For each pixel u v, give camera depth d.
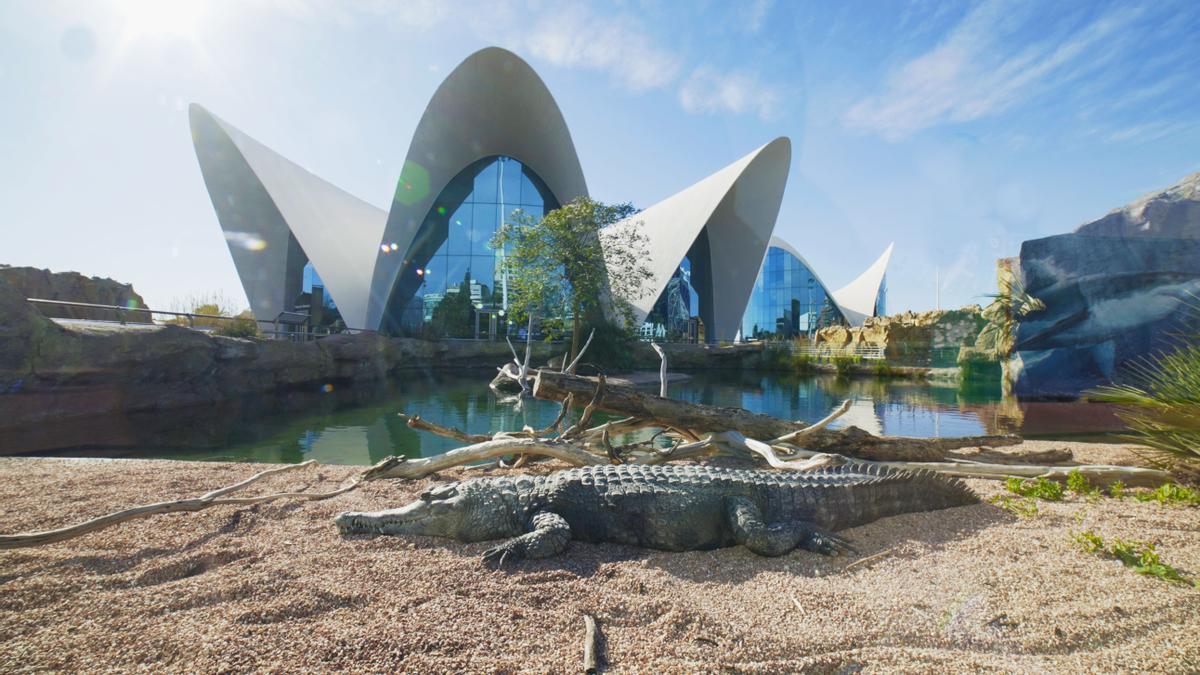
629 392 5.86
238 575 2.63
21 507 3.83
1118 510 3.75
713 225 28.59
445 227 30.03
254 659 1.87
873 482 3.54
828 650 1.93
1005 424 6.86
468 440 5.84
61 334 9.48
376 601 2.37
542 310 24.84
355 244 30.97
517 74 25.66
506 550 2.94
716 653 1.90
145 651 1.93
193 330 12.48
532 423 10.12
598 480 3.40
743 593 2.48
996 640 1.94
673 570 2.81
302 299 30.67
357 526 3.35
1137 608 2.12
